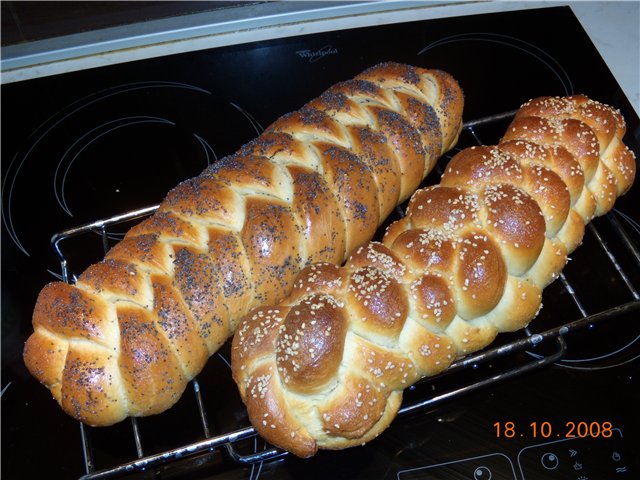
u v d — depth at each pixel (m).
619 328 0.50
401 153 0.50
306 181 0.46
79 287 0.43
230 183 0.47
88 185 0.57
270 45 0.65
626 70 0.63
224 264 0.44
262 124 0.60
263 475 0.44
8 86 0.63
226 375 0.49
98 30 0.66
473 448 0.45
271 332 0.42
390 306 0.41
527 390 0.47
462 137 0.60
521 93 0.62
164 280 0.43
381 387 0.41
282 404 0.41
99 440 0.46
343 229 0.47
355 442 0.42
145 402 0.42
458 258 0.43
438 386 0.48
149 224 0.46
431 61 0.64
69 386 0.41
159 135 0.60
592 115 0.51
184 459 0.45
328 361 0.39
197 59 0.64
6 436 0.46
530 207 0.45
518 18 0.67
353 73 0.63
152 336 0.42
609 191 0.51
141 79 0.63
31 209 0.56
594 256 0.53
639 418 0.46
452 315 0.43
